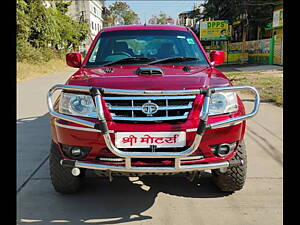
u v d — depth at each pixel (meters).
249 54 25.59
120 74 2.98
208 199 3.11
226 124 2.56
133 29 4.14
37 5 23.33
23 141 5.02
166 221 2.73
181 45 3.94
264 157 4.18
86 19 49.00
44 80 14.93
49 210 2.91
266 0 23.98
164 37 4.01
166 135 2.52
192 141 2.56
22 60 19.91
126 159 2.46
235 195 3.17
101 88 2.54
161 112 2.57
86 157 2.65
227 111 2.67
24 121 6.44
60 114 2.61
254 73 16.25
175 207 2.96
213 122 2.59
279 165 3.90
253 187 3.32
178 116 2.56
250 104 7.71
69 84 2.80
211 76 2.94
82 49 39.78
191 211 2.89
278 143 4.72
